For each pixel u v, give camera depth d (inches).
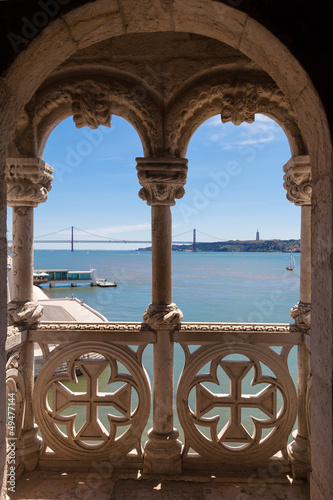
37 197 101.7
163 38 99.0
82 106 100.4
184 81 99.2
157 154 100.5
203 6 55.0
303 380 100.7
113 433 102.3
